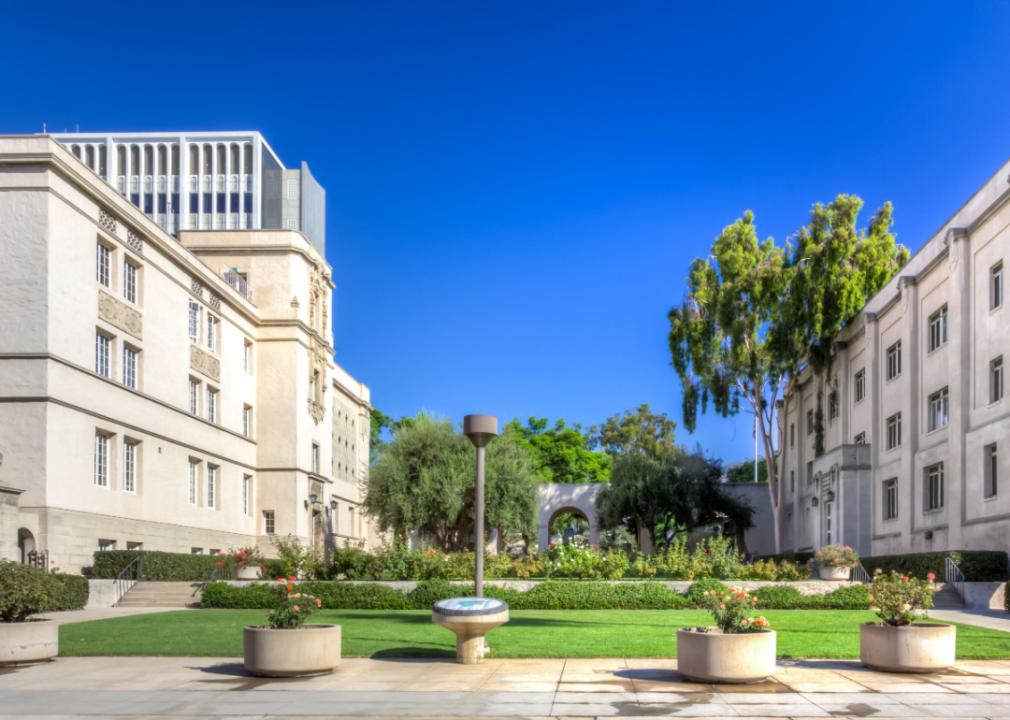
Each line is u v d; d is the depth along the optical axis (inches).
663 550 1293.1
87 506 1097.4
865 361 1670.8
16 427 1010.1
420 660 536.1
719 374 1879.9
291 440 1774.1
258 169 3344.0
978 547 1146.7
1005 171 1101.7
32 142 1042.1
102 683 467.8
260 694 434.6
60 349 1051.3
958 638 624.1
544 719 377.1
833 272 1732.3
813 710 390.3
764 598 937.5
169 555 1157.7
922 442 1375.5
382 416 2955.2
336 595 951.6
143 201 3348.9
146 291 1300.4
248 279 1815.9
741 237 1861.5
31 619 576.1
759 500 2281.0
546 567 1111.0
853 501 1581.0
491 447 1541.6
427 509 1471.5
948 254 1291.8
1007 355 1103.0
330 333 2068.2
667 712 388.2
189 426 1439.5
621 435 3459.6
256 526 1750.7
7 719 383.6
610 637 629.3
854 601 930.1
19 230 1037.2
